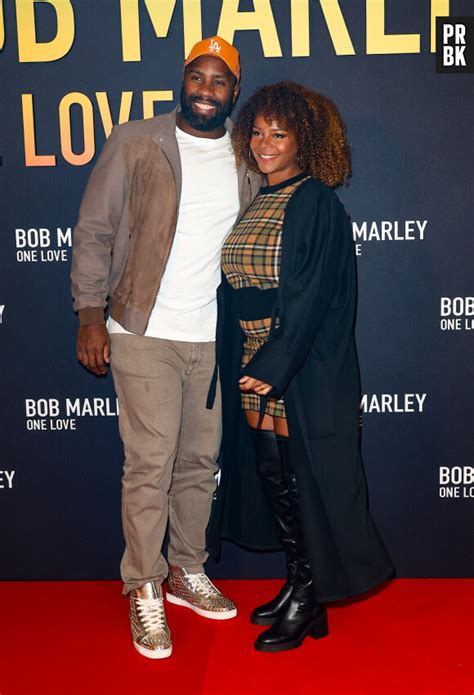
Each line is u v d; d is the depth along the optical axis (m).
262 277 2.06
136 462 2.22
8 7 2.45
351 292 2.12
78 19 2.45
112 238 2.23
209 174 2.17
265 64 2.45
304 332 1.98
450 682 2.00
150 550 2.23
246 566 2.69
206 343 2.27
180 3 2.44
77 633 2.30
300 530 2.16
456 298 2.54
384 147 2.48
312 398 2.08
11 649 2.21
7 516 2.69
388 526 2.65
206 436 2.35
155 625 2.18
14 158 2.52
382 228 2.52
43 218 2.54
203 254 2.18
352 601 2.48
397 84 2.45
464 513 2.63
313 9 2.43
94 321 2.17
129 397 2.20
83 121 2.49
